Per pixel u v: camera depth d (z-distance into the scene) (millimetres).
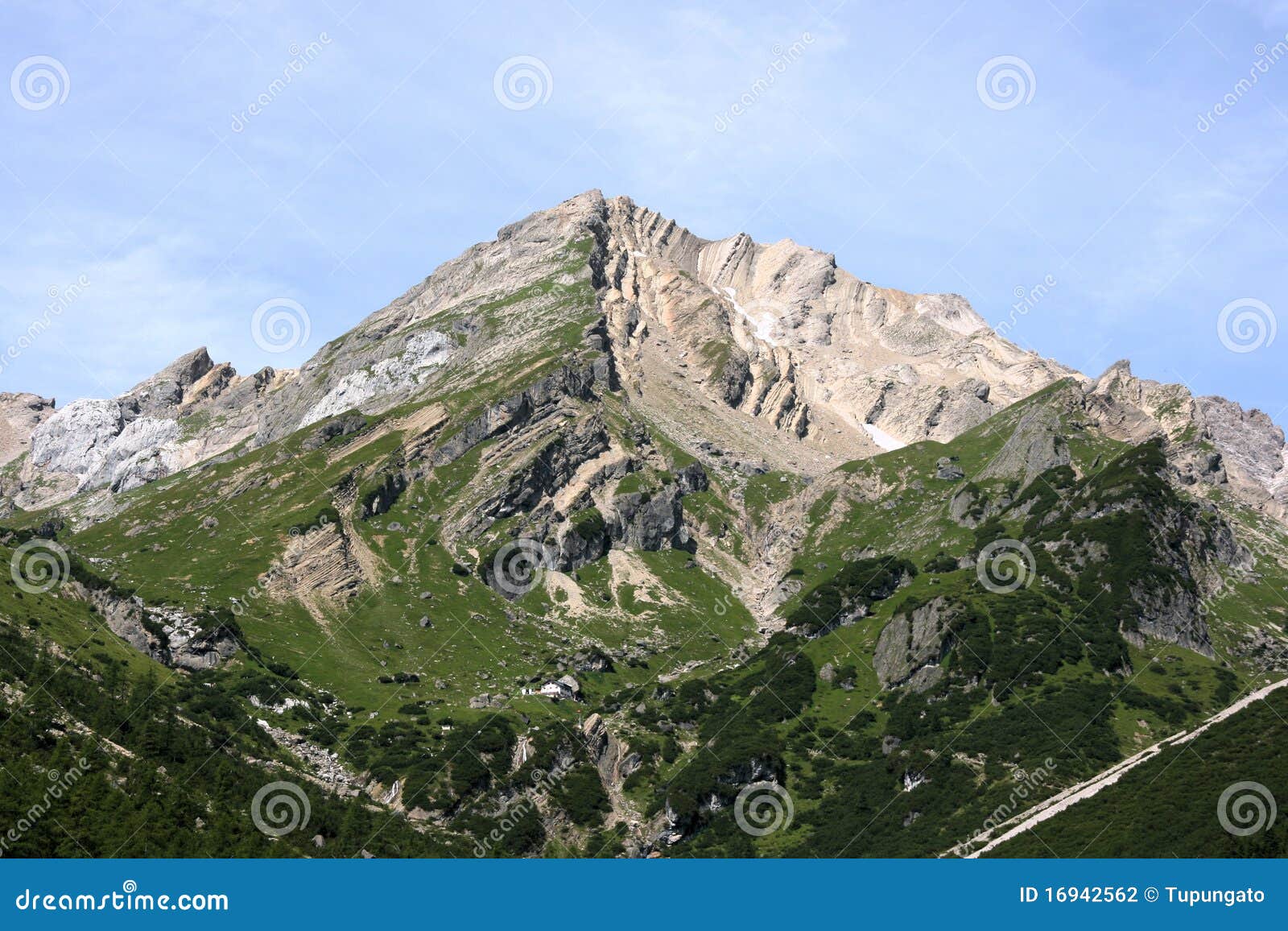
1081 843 192250
